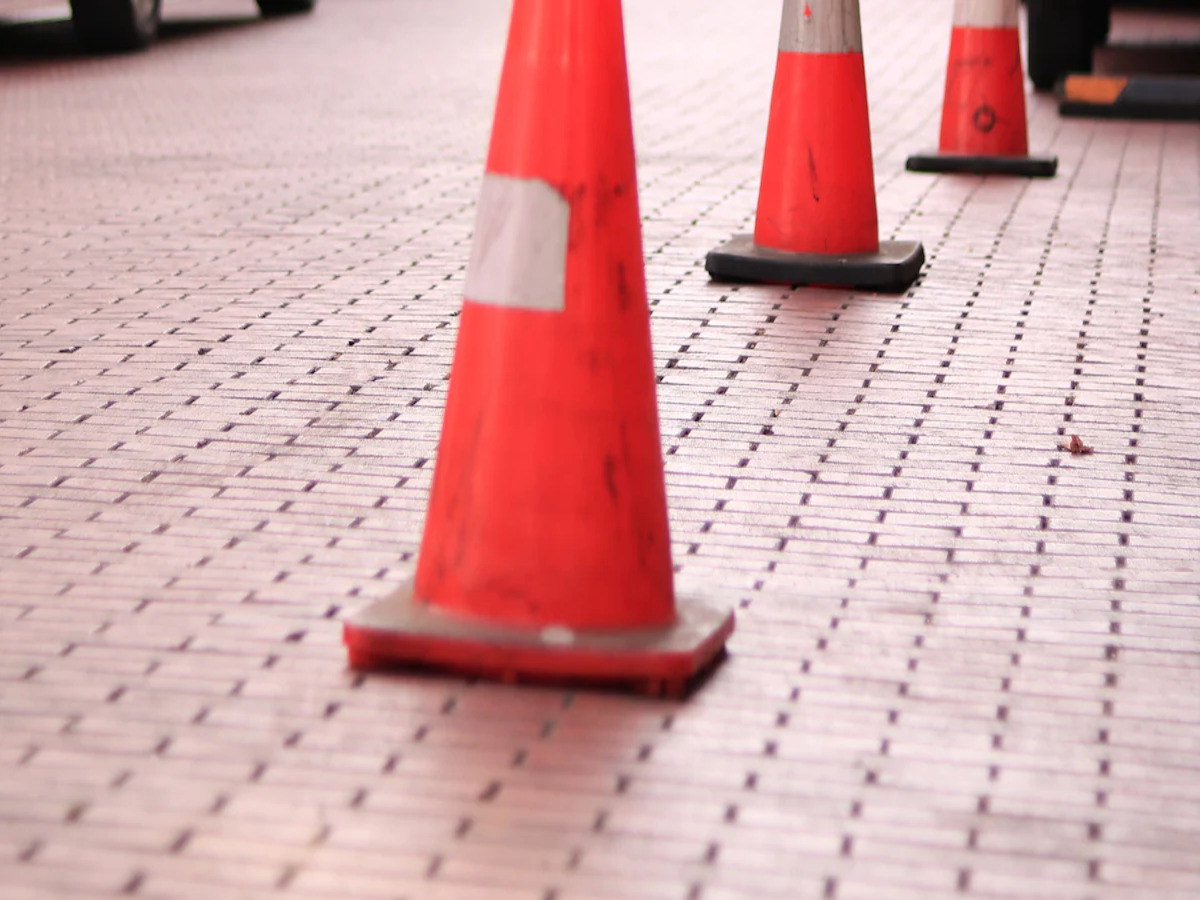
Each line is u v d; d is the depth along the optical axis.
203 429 4.80
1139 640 3.54
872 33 16.98
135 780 2.88
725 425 4.86
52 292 6.37
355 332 5.84
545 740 3.05
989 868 2.67
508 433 3.25
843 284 6.45
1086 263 6.96
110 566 3.84
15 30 16.97
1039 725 3.15
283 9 18.50
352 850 2.68
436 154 9.67
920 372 5.41
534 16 3.20
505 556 3.28
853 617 3.62
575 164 3.19
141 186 8.63
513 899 2.55
